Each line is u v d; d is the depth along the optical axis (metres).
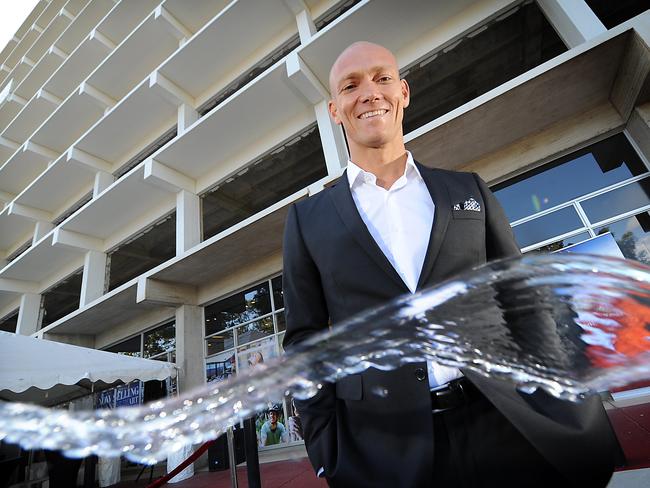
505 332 0.52
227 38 9.67
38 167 15.84
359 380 0.89
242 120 8.80
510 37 6.68
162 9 11.12
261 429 7.28
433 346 0.48
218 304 9.16
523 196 5.85
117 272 12.74
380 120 1.15
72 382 4.70
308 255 1.13
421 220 1.07
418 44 7.32
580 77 4.79
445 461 0.77
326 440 0.89
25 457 6.66
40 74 17.88
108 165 13.13
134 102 10.99
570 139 5.48
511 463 0.74
